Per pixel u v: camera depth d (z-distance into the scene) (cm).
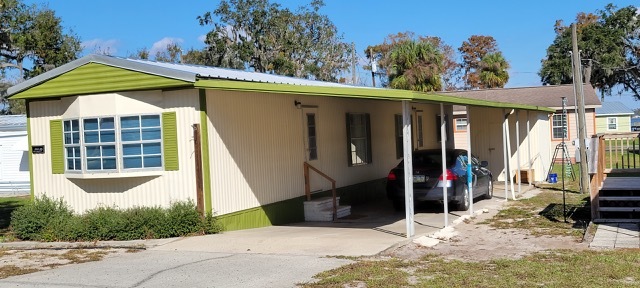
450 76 6125
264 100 1290
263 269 804
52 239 1117
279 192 1325
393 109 1947
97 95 1140
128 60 1129
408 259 854
